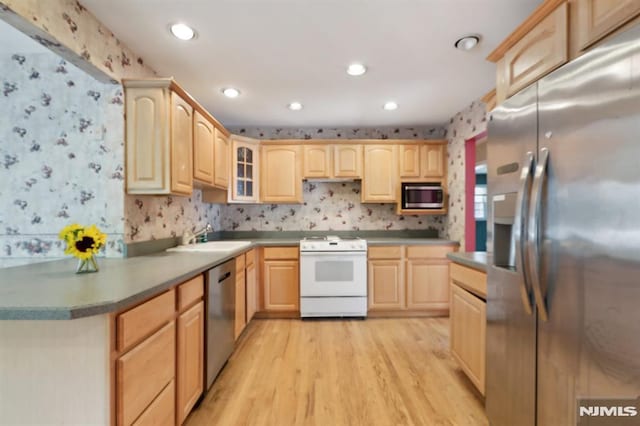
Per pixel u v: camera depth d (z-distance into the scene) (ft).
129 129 6.12
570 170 3.28
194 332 5.49
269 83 8.20
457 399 6.04
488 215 5.06
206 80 7.98
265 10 5.22
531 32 4.27
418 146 11.67
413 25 5.68
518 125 4.22
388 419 5.46
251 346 8.48
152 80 6.04
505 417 4.63
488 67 7.32
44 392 3.38
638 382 2.63
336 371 7.11
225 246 8.67
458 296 6.68
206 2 5.01
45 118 6.13
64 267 5.25
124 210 6.19
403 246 10.89
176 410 4.81
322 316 10.69
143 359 3.89
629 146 2.68
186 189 6.88
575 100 3.22
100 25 5.54
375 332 9.52
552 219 3.51
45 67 6.12
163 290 4.35
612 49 2.84
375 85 8.36
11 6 4.01
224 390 6.36
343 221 12.66
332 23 5.61
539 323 3.80
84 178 6.14
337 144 11.65
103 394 3.36
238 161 10.81
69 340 3.35
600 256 2.94
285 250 10.80
